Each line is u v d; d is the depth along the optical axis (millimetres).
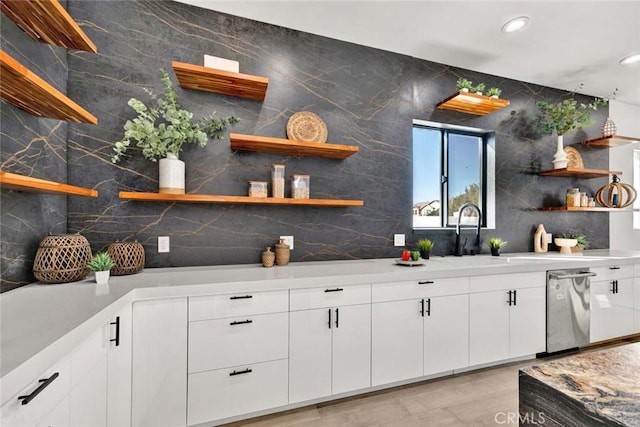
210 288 1624
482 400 1986
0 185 1169
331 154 2387
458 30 2365
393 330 2043
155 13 2062
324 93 2479
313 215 2449
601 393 750
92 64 1932
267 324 1743
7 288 1438
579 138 3561
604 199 3586
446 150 3104
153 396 1534
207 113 2174
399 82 2727
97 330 1202
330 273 1949
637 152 3906
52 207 1743
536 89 3297
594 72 3029
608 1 2016
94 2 1940
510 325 2402
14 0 1227
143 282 1644
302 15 2221
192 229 2139
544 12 2137
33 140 1556
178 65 1824
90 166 1925
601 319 2750
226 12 2203
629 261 2875
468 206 2982
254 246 2285
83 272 1668
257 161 2297
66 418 984
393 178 2701
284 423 1748
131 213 2006
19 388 735
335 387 1892
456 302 2230
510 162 3199
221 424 1712
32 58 1531
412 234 2775
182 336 1587
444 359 2188
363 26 2340
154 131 1852
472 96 2615
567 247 3201
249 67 2271
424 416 1819
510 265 2393
